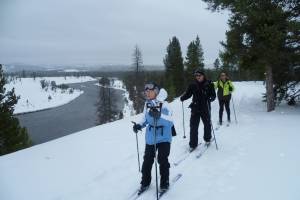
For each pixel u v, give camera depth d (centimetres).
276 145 785
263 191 520
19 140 2069
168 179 539
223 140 866
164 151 532
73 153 831
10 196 555
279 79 1450
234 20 1338
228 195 513
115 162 723
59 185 598
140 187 549
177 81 4769
